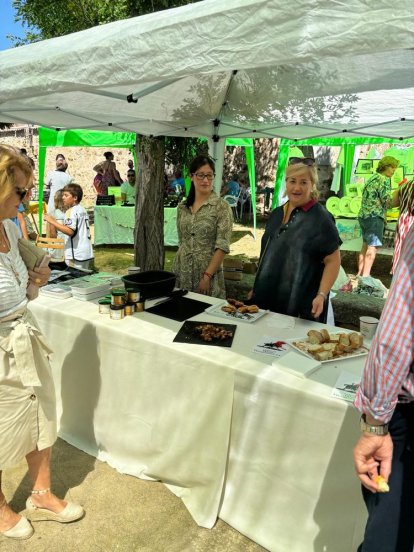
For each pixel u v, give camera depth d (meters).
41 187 6.98
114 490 1.96
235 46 1.26
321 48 1.12
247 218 11.46
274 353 1.71
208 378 1.68
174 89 2.97
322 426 1.41
